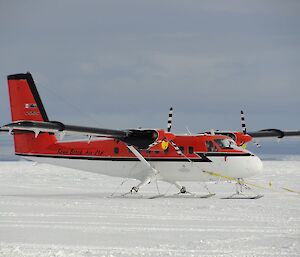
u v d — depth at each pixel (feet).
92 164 198.29
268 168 400.06
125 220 125.18
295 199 177.27
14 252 88.02
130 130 186.19
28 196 191.62
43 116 195.21
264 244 95.25
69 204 159.02
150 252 88.33
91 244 95.66
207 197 186.50
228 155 186.29
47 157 201.26
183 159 188.75
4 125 165.78
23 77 197.47
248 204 160.04
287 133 225.97
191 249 90.89
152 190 228.84
